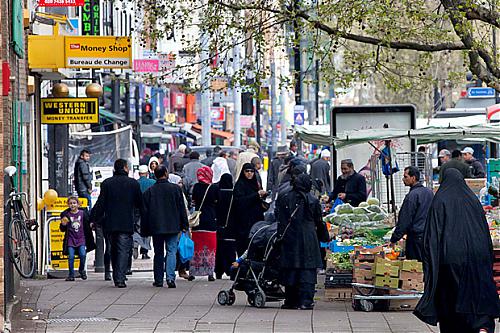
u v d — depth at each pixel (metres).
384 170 39.97
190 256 39.81
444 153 52.00
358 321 29.17
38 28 45.84
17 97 39.66
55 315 30.91
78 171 54.84
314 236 31.97
